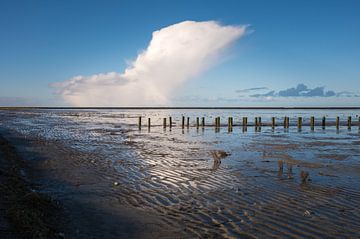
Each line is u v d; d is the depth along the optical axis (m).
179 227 7.34
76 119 62.94
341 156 18.14
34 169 13.88
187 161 16.22
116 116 83.31
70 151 19.16
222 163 15.66
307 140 26.89
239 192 10.29
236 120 65.19
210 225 7.44
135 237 6.78
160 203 9.19
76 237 6.68
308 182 11.72
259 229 7.16
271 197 9.73
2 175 10.12
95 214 8.24
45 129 35.97
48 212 7.97
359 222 7.60
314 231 7.05
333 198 9.62
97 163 15.49
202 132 35.66
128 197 9.83
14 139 24.62
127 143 23.94
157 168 14.34
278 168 14.43
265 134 33.12
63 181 11.88
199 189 10.72
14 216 6.50
